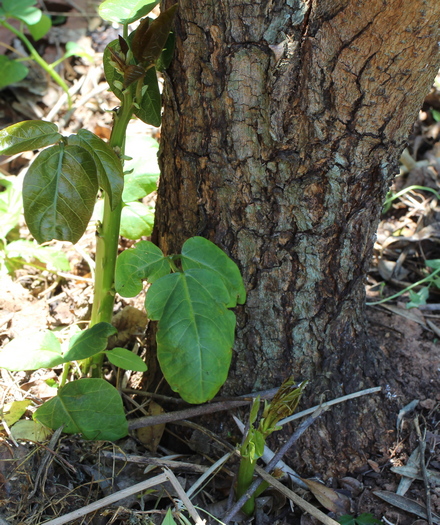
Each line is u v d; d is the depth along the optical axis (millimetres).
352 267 621
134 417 695
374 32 468
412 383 715
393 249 938
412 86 506
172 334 505
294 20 485
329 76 500
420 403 699
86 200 498
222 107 537
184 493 569
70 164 491
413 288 884
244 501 573
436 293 884
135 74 506
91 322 654
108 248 595
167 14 471
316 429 658
